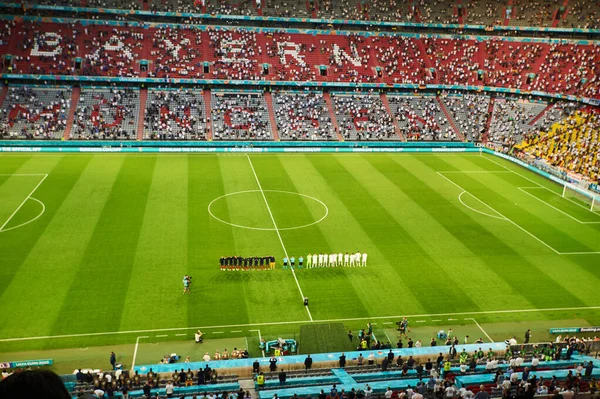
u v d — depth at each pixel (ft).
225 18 389.19
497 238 215.72
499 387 110.11
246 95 367.45
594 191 269.85
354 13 406.62
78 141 317.63
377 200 253.65
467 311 164.25
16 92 337.31
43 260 179.63
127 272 175.73
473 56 403.75
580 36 393.09
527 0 413.18
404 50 404.77
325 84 376.48
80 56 354.95
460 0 421.18
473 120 375.86
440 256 197.67
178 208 231.71
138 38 374.02
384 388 113.80
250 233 209.97
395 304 166.20
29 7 360.07
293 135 346.13
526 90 373.81
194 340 145.59
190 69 363.56
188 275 176.45
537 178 302.04
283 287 172.96
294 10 401.08
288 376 125.70
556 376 117.80
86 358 135.85
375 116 369.71
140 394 115.34
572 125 339.16
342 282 177.37
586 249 209.15
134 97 351.25
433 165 319.68
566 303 170.50
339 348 138.72
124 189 252.21
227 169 293.84
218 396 103.50
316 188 267.59
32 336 142.51
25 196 236.22
